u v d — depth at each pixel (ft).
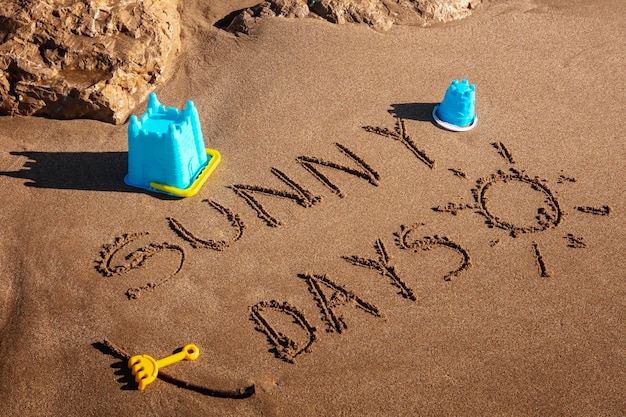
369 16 6.56
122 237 4.86
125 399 4.06
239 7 6.83
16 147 5.45
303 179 5.31
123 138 5.59
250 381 4.15
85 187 5.19
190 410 4.03
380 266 4.75
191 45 6.38
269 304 4.52
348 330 4.41
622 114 5.95
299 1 6.61
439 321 4.47
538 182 5.34
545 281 4.72
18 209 5.00
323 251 4.84
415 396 4.11
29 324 4.37
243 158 5.44
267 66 6.16
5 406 4.01
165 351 4.28
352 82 6.07
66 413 4.00
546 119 5.87
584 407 4.09
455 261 4.82
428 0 6.77
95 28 5.71
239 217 5.03
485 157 5.53
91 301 4.50
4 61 5.52
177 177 5.07
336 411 4.04
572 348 4.37
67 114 5.64
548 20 6.92
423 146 5.58
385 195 5.22
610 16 7.02
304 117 5.76
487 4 7.07
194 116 5.07
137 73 5.82
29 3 5.64
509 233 5.01
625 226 5.08
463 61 6.38
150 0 6.05
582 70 6.37
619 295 4.66
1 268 4.66
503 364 4.27
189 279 4.64
